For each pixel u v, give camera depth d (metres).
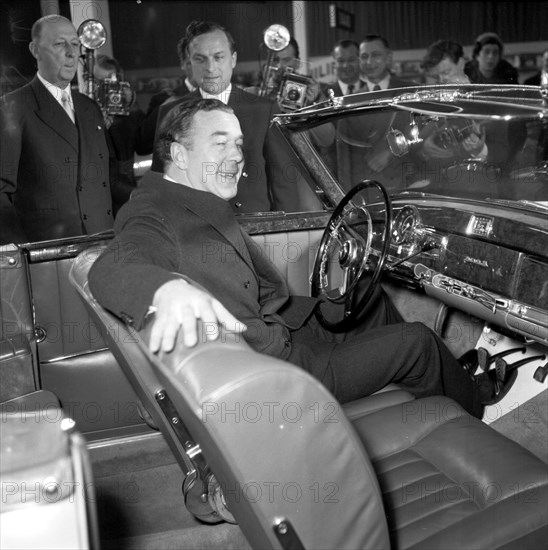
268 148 3.17
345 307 2.13
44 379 2.04
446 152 2.15
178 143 1.81
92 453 1.98
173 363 1.02
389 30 7.77
